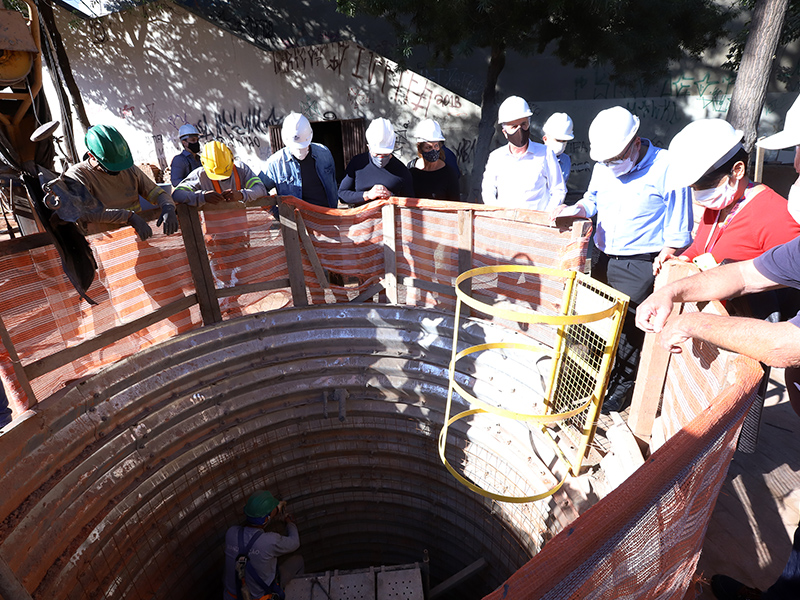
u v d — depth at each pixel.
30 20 2.70
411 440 4.64
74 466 3.15
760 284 1.63
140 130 12.20
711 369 1.83
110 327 3.38
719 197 2.14
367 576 4.51
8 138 2.76
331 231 4.30
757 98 6.24
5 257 2.69
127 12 11.20
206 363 4.01
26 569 2.75
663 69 8.70
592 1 7.09
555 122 4.61
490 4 6.91
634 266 3.13
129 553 3.60
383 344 4.41
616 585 1.19
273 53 10.95
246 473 4.49
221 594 4.65
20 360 2.83
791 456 2.68
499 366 3.89
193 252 3.86
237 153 12.01
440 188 4.71
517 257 3.62
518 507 3.84
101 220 2.94
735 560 2.20
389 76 10.55
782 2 5.81
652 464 1.16
